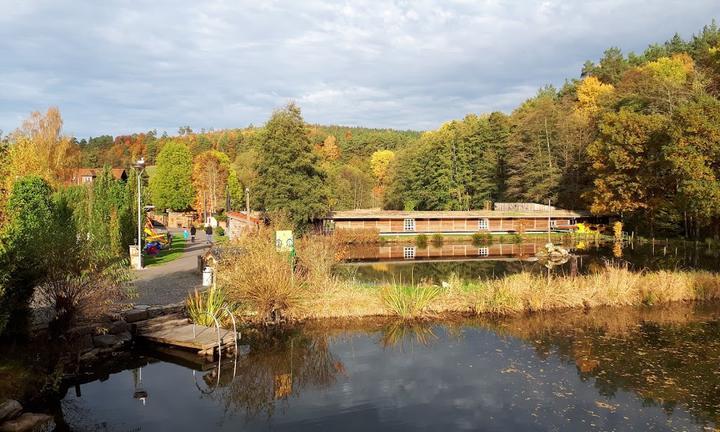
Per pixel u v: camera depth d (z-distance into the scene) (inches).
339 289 616.7
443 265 1086.4
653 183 1409.9
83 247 420.8
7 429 292.7
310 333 526.6
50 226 417.7
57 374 371.9
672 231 1505.9
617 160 1461.6
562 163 1925.4
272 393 371.9
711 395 358.9
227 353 462.9
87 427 312.3
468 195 2257.6
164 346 454.0
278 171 1304.1
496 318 584.4
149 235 1127.6
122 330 468.4
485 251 1416.1
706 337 503.8
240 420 323.6
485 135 2256.4
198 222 2261.3
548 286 642.8
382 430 307.7
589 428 308.7
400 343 495.2
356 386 383.9
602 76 2524.6
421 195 2399.1
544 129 1958.7
